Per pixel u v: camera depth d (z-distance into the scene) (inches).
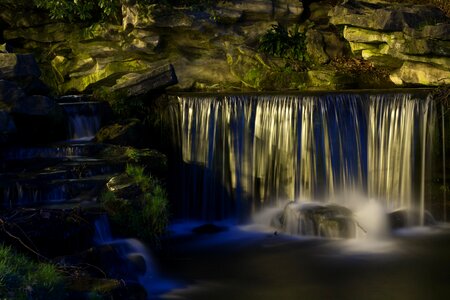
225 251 478.3
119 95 619.8
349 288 397.4
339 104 564.4
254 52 736.3
